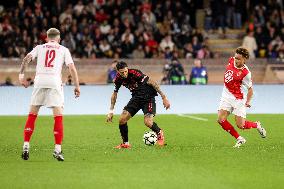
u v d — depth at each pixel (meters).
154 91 34.19
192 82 68.88
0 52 74.06
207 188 23.73
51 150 32.94
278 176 26.00
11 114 54.78
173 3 81.19
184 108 58.06
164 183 24.62
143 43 76.50
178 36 78.00
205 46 78.00
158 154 31.47
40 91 29.56
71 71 29.83
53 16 76.19
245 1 84.94
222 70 76.00
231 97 34.25
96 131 42.09
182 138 38.38
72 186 24.09
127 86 33.97
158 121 48.56
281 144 35.62
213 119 49.91
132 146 34.38
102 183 24.62
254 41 79.31
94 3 80.00
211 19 83.94
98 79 73.88
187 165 28.41
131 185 24.28
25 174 26.34
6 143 36.38
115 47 75.88
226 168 27.72
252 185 24.25
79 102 58.75
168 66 69.25
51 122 47.66
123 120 33.44
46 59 29.66
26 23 74.88
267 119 50.06
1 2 80.62
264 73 76.50
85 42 75.75
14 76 72.38
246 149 33.31
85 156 30.84
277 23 81.38
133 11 79.81
